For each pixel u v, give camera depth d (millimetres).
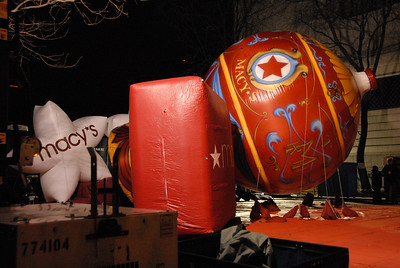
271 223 7328
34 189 7070
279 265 3467
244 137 7242
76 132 6727
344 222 7391
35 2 13047
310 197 10289
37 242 2021
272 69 7270
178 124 5426
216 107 5715
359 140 19016
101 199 6957
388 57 18578
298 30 21062
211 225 5246
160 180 5434
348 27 19609
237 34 21234
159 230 2553
